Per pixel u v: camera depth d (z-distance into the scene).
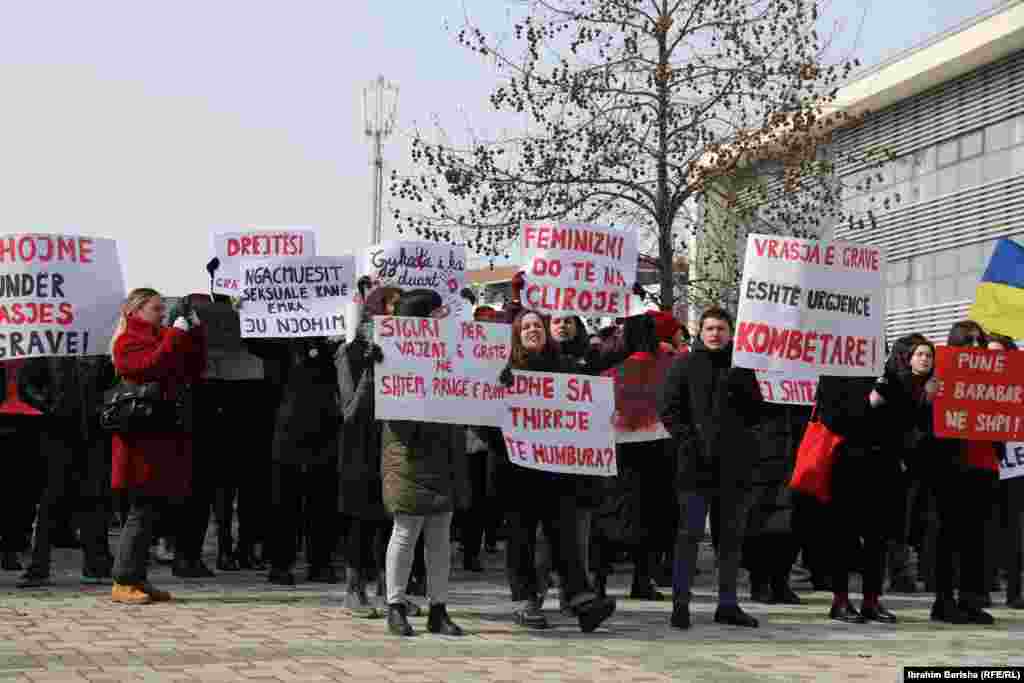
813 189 22.52
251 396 12.15
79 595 10.27
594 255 12.06
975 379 9.82
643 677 7.12
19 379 10.86
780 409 10.83
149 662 7.30
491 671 7.22
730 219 21.75
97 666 7.14
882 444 9.64
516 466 9.14
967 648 8.49
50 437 10.77
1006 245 11.68
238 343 12.16
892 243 31.28
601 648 8.22
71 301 10.89
